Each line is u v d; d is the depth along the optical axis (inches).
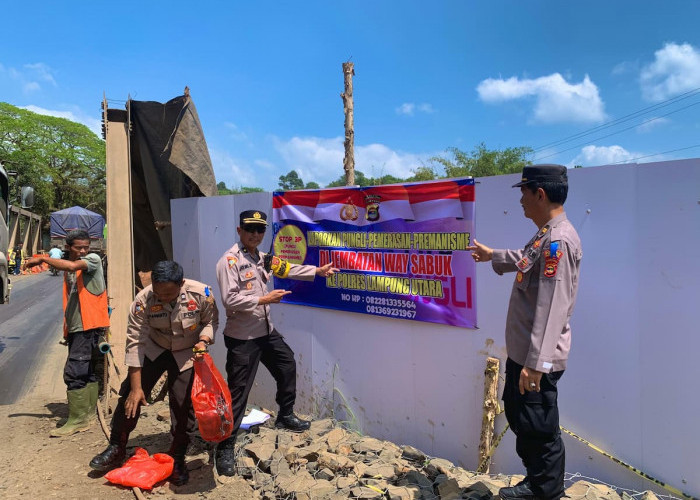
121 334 222.1
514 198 122.4
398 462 133.0
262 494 119.4
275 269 139.8
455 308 134.4
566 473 119.3
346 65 368.5
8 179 336.5
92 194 1765.5
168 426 164.4
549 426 91.6
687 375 103.7
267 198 185.5
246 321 134.8
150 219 263.4
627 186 108.8
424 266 140.3
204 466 134.5
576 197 115.0
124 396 130.6
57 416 182.4
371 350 156.2
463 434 135.9
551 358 86.0
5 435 160.2
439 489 111.8
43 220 1450.5
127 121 233.5
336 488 116.8
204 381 123.1
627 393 111.0
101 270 166.9
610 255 111.6
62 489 121.4
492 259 108.8
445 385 138.9
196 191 250.2
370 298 153.9
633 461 111.0
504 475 126.1
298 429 152.8
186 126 233.9
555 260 86.8
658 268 106.0
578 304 116.0
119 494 119.5
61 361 286.8
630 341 110.0
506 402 99.7
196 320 126.6
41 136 1529.3
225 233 205.2
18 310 492.4
